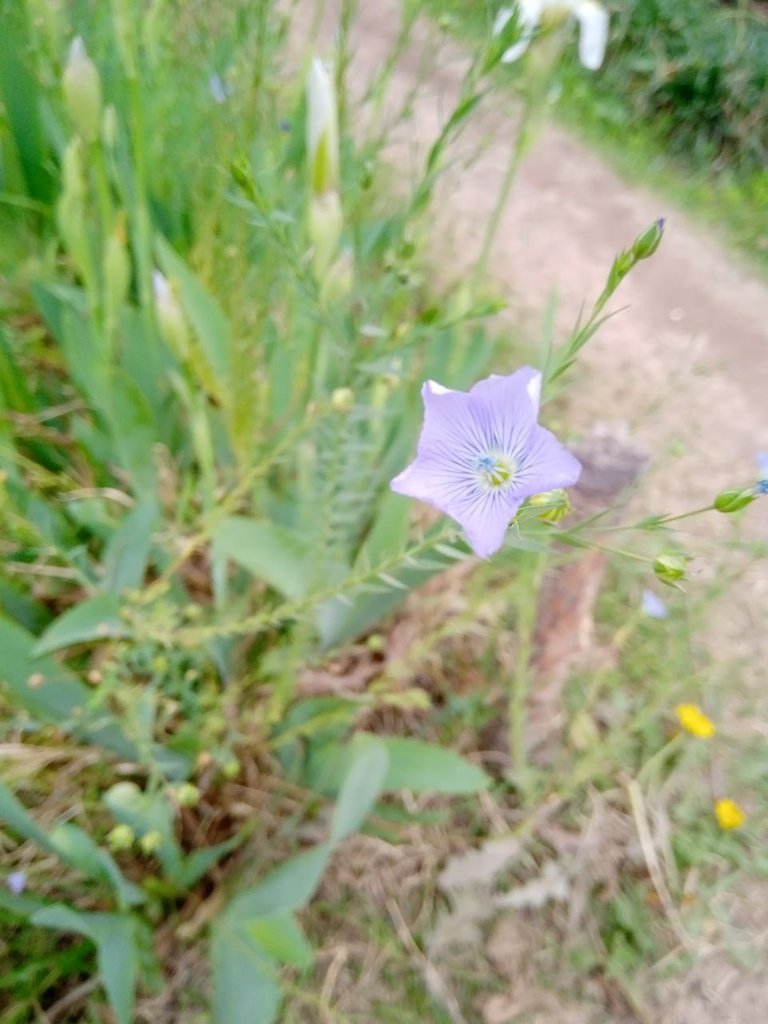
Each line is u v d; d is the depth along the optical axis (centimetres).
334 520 18
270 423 21
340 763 18
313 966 19
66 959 16
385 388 19
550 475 10
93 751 18
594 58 19
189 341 19
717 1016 20
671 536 28
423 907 20
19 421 20
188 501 21
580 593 20
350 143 22
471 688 22
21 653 15
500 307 14
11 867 17
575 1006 19
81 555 18
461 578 23
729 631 26
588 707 23
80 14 22
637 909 21
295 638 17
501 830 21
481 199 42
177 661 17
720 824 22
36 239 23
